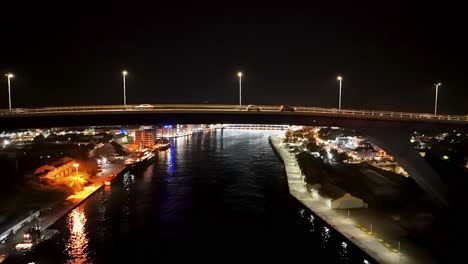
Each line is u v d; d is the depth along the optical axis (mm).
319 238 74625
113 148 167875
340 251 68812
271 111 89250
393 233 71438
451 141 167375
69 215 88438
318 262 65688
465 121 86188
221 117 88750
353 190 101750
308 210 88375
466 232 70625
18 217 79812
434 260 60281
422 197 91188
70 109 87375
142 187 116188
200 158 175750
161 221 85875
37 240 70500
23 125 80062
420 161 88375
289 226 81875
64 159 125875
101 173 128875
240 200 101312
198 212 91812
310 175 119562
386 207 87312
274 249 71125
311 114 88250
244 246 72812
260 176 131375
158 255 69375
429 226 74250
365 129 88750
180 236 77625
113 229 80562
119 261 66750
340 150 168875
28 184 101250
